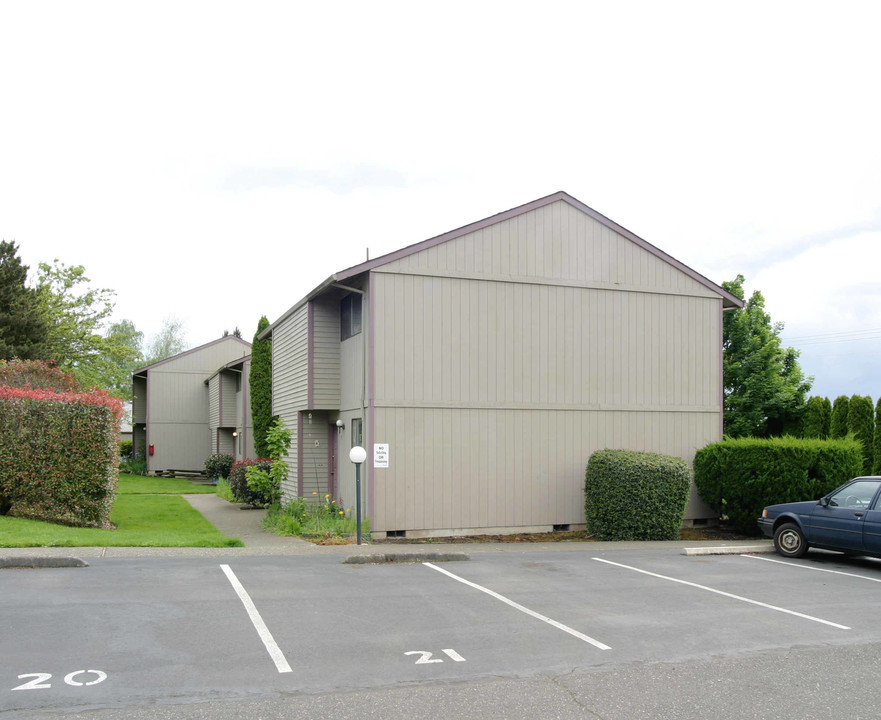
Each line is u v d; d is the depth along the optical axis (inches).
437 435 614.9
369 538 575.8
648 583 417.1
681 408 700.7
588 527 638.5
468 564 467.8
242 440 1222.3
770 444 637.3
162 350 2842.0
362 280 625.9
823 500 516.1
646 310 693.9
